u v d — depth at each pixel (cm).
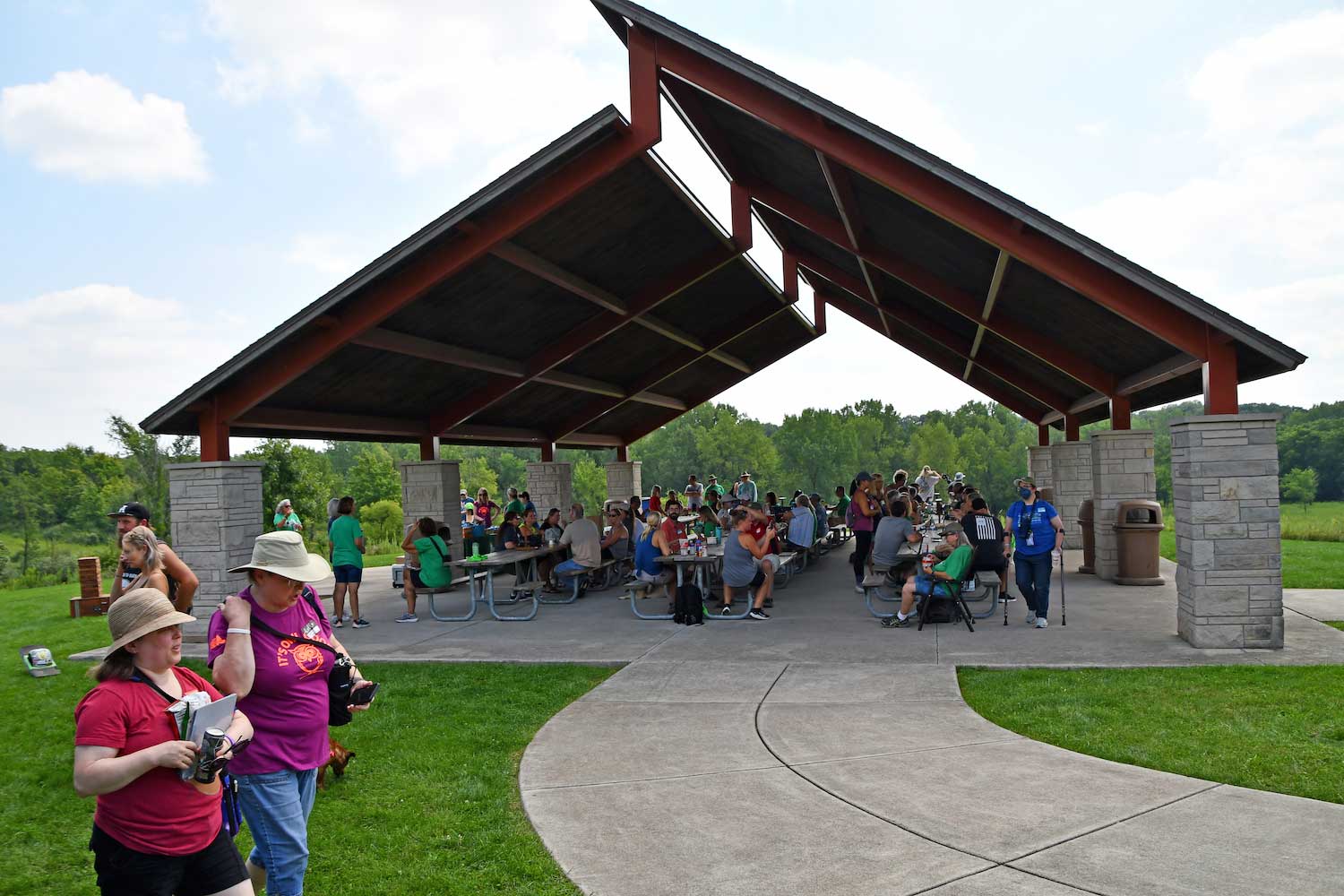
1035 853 409
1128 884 374
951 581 964
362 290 1088
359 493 6512
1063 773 516
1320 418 8669
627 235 1272
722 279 1661
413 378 1392
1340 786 476
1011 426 11569
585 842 449
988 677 752
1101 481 1349
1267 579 819
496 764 579
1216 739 560
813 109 891
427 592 1223
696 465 9500
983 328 1527
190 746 277
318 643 354
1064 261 874
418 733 654
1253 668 744
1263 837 416
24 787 599
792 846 432
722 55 923
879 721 639
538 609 1259
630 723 663
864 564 1337
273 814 335
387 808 509
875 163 910
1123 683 710
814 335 2353
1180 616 884
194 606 1112
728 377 2412
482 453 9531
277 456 4731
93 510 5912
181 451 4553
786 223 1656
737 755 577
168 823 278
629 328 1648
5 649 1142
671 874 408
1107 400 1500
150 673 286
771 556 1162
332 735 657
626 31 1017
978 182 843
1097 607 1090
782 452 9550
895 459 10050
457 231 1051
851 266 1680
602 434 2391
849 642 921
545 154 980
